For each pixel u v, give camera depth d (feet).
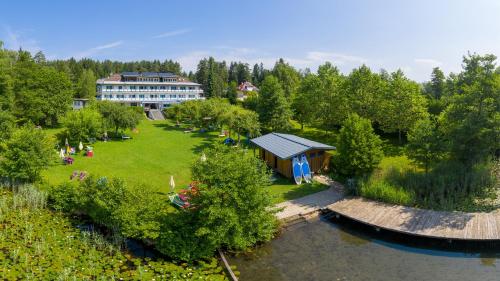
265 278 56.13
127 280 53.01
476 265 60.08
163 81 321.73
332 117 159.94
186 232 62.39
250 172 62.28
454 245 66.44
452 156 96.07
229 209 59.11
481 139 85.66
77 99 305.12
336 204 83.92
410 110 139.13
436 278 55.98
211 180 60.18
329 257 63.10
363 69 154.71
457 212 75.15
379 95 149.79
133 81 309.83
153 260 60.54
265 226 68.64
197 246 61.16
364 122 99.14
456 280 55.31
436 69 201.26
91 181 75.00
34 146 91.50
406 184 89.76
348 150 96.32
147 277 53.78
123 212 63.46
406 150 99.19
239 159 63.62
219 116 167.43
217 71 443.32
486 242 65.57
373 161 95.14
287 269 58.95
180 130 189.67
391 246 67.46
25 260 56.24
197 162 64.18
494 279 55.52
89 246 63.21
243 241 62.18
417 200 83.10
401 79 143.84
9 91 161.07
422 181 89.51
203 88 419.13
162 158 133.80
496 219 70.59
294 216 79.66
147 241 65.05
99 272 54.44
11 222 70.69
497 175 94.07
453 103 92.32
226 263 59.88
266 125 170.19
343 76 180.24
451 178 88.79
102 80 305.73
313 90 166.50
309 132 179.01
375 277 56.39
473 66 89.20
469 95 86.63
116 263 57.93
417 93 148.15
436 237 65.57
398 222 71.72
